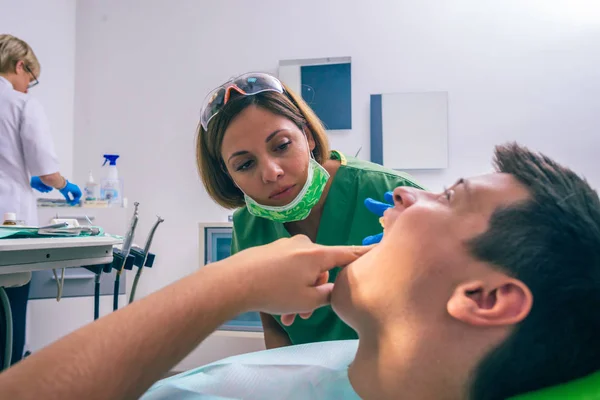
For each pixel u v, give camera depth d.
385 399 0.48
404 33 2.53
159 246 2.76
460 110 2.47
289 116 0.87
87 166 2.86
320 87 2.60
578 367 0.41
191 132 2.76
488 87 2.44
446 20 2.48
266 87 0.85
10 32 2.45
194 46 2.77
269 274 0.49
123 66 2.84
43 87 2.65
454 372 0.44
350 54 2.59
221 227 2.12
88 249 1.25
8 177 1.92
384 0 2.55
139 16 2.82
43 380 0.31
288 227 1.08
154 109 2.80
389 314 0.47
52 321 2.30
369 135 2.56
